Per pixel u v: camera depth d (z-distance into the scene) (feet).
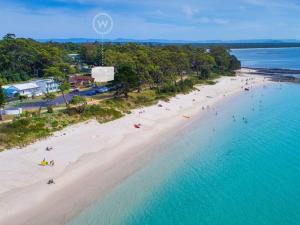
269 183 152.87
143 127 238.07
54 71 330.34
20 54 409.90
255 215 127.13
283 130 236.63
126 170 164.96
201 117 277.03
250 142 210.59
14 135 192.24
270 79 510.99
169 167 169.89
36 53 429.79
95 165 168.76
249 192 144.36
